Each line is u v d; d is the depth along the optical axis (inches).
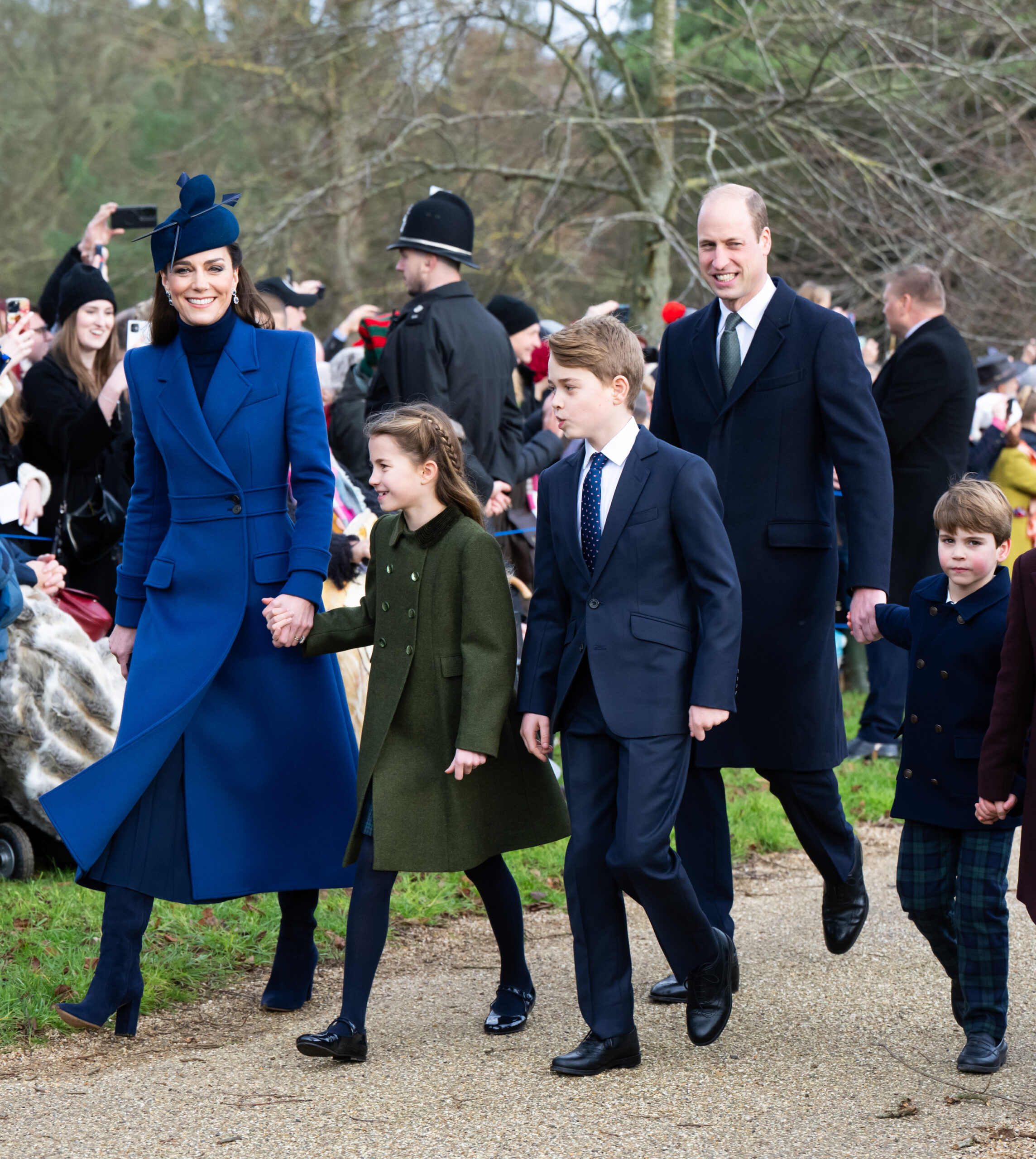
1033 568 218.5
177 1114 204.7
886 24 859.4
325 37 927.7
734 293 257.8
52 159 1396.4
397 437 236.1
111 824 230.8
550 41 860.6
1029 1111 204.8
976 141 854.5
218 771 240.5
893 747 490.0
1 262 1371.8
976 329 850.1
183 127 1302.9
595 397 228.2
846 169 870.4
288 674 246.8
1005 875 229.8
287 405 247.8
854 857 271.4
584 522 231.3
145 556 254.2
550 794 245.4
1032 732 215.9
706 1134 195.9
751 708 258.4
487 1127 198.4
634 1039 223.0
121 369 355.3
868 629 253.1
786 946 290.7
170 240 243.0
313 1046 219.5
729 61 932.6
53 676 317.4
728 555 224.7
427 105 952.9
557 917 316.8
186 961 274.5
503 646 233.6
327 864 245.6
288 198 933.2
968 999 227.3
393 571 240.5
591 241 845.2
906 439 455.5
